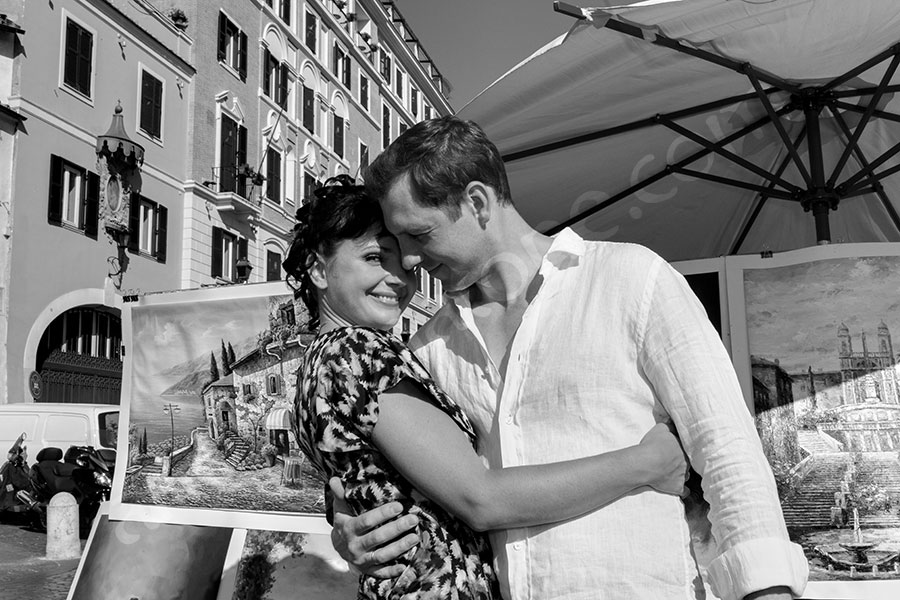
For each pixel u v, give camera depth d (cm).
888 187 437
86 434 1080
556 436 156
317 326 200
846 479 259
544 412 157
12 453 1053
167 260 2084
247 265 2133
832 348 268
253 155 2491
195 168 2195
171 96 2138
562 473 145
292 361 334
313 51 2950
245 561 331
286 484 332
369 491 157
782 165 407
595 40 280
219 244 2278
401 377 155
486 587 159
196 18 2248
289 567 326
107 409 1116
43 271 1692
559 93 313
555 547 150
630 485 145
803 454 265
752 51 309
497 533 162
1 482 1047
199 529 343
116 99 1934
